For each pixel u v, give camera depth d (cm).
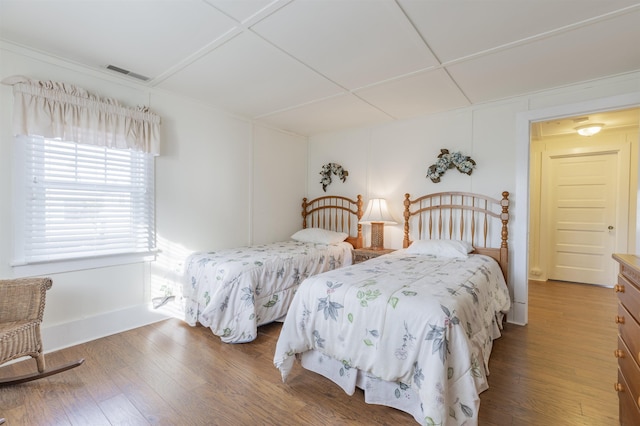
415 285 184
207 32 193
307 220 454
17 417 156
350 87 276
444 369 139
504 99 299
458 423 139
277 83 269
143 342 243
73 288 236
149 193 279
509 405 168
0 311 181
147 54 221
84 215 240
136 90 269
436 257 286
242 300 248
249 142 373
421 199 349
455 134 330
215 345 239
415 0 161
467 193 319
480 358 169
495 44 203
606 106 250
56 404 166
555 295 386
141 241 274
